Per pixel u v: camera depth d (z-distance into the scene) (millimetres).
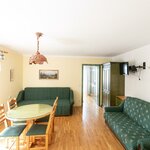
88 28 2375
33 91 5684
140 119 3111
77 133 3543
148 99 3596
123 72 4617
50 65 6023
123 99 4297
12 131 2684
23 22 2125
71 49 4473
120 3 1533
